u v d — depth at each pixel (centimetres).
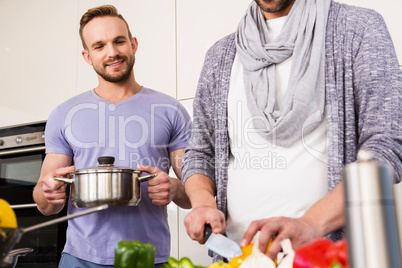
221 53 136
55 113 180
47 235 254
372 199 38
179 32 248
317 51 121
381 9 206
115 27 177
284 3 125
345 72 118
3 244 78
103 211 160
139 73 258
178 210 231
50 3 288
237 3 233
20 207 266
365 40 117
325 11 124
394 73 112
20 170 280
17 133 290
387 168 38
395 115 108
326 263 59
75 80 273
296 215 116
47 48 286
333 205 92
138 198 145
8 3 304
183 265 73
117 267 75
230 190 125
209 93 137
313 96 119
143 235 161
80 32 186
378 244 37
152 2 258
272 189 118
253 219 119
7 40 301
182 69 245
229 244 80
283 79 126
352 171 39
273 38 130
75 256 160
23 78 291
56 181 148
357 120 117
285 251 72
